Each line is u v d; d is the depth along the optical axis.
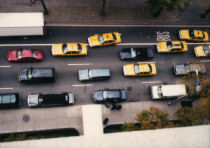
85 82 28.94
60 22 30.81
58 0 31.81
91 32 31.25
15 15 26.36
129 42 31.78
